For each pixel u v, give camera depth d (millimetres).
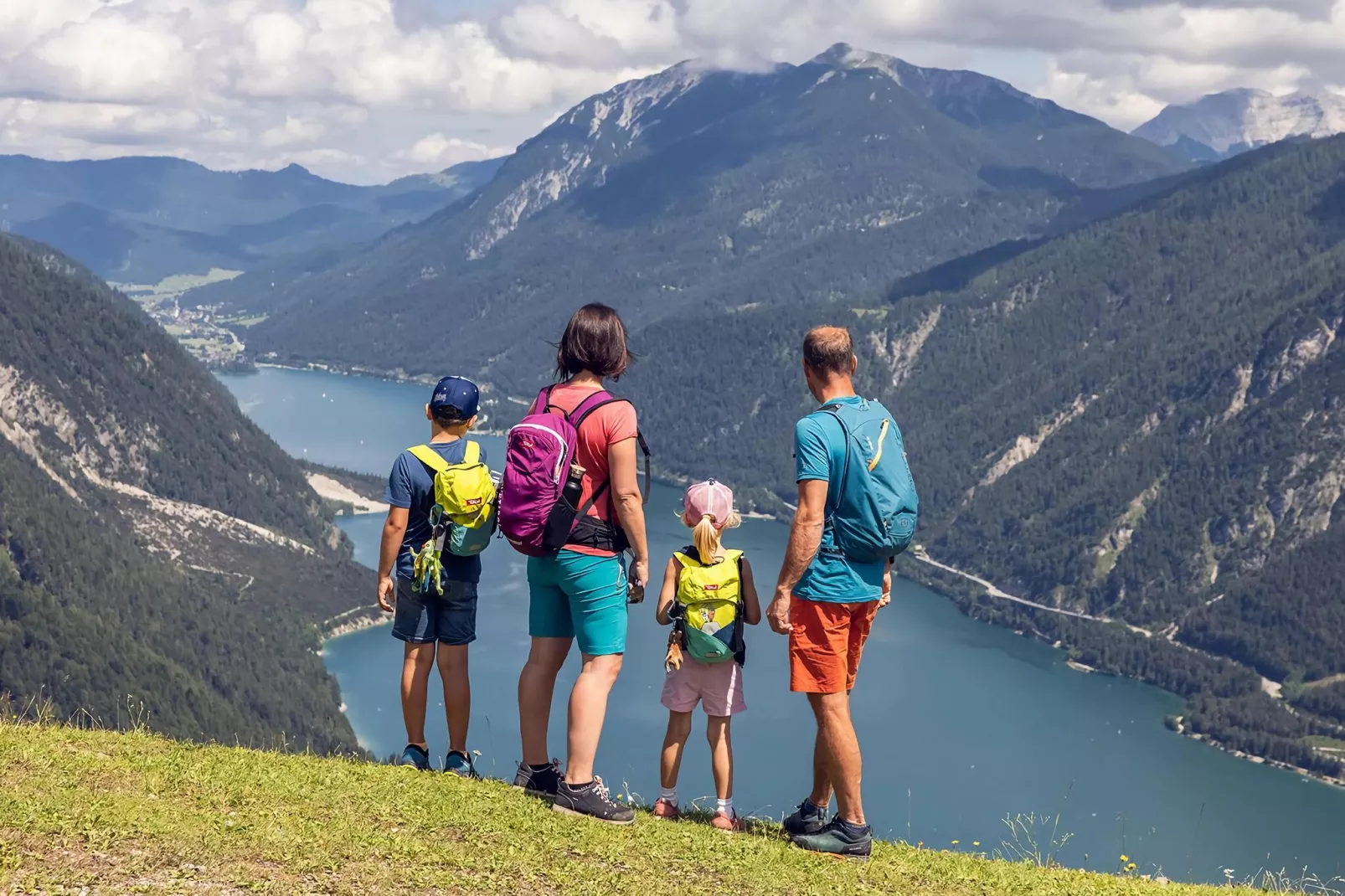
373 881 7391
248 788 8969
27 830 7309
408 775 10102
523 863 8094
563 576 9594
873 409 9789
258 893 6965
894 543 9578
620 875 8180
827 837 9758
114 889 6684
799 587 9727
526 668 10273
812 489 9383
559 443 9352
